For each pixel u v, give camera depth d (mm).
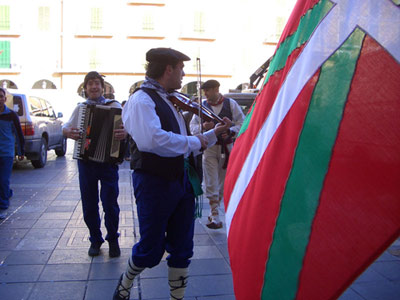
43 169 9734
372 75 1030
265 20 30906
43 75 29516
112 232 3750
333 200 1053
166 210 2420
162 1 29938
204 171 4797
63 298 2975
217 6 30562
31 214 5336
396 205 912
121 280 2607
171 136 2275
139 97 2336
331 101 1138
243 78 31000
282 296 1179
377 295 3078
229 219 1682
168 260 2578
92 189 3686
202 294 3080
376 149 975
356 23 1113
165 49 2461
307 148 1187
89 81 3615
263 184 1384
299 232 1148
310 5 1381
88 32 29562
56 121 11695
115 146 3482
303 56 1335
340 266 1006
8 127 5336
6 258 3742
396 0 1004
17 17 29047
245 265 1395
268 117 1529
